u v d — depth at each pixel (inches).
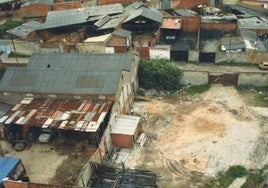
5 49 2593.5
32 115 1827.0
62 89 1903.3
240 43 2397.9
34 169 1710.1
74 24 2714.1
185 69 2268.7
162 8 3006.9
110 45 2429.9
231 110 1980.8
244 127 1843.0
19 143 1872.5
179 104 2076.8
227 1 3038.9
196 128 1861.5
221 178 1578.5
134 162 1700.3
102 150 1675.7
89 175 1569.9
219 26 2669.8
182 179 1587.1
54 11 2878.9
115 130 1777.8
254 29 2556.6
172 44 2524.6
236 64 2340.1
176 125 1903.3
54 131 1868.8
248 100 2063.2
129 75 1996.8
